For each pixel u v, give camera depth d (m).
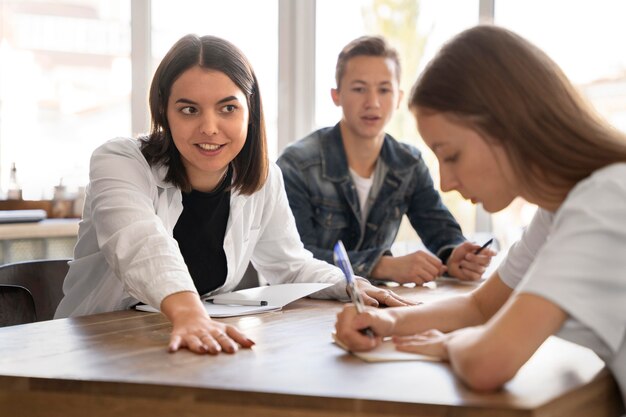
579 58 2.96
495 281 1.32
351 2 3.46
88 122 3.71
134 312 1.55
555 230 1.03
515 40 1.08
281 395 0.92
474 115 1.05
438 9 3.27
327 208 2.56
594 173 1.04
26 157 3.71
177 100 1.60
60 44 3.72
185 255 1.78
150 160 1.69
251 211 1.86
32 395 1.02
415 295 1.88
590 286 0.96
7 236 2.94
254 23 3.55
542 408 0.88
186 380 0.97
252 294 1.71
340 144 2.60
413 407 0.88
